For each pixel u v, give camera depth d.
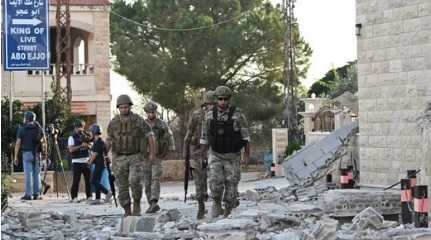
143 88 60.44
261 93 61.31
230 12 61.78
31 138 27.02
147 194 20.31
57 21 44.34
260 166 55.78
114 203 24.86
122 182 18.61
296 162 28.09
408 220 16.67
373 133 24.42
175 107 61.16
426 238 12.88
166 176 50.44
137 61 59.34
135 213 18.84
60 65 44.19
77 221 19.23
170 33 60.06
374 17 24.22
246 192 26.92
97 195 25.69
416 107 22.95
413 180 17.67
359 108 24.89
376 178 24.31
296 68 61.94
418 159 22.83
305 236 13.73
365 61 24.62
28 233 17.23
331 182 26.81
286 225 16.16
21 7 29.03
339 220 18.64
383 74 24.02
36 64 29.19
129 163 18.47
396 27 23.53
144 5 62.34
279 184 35.81
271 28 60.41
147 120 20.53
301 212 18.97
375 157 24.38
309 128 41.53
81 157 26.47
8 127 35.16
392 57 23.69
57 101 39.62
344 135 28.11
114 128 18.48
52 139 32.03
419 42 22.86
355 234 14.42
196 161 18.95
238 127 17.61
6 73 52.75
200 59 60.06
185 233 15.59
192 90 61.38
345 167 25.53
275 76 61.72
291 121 48.94
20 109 38.66
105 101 55.00
